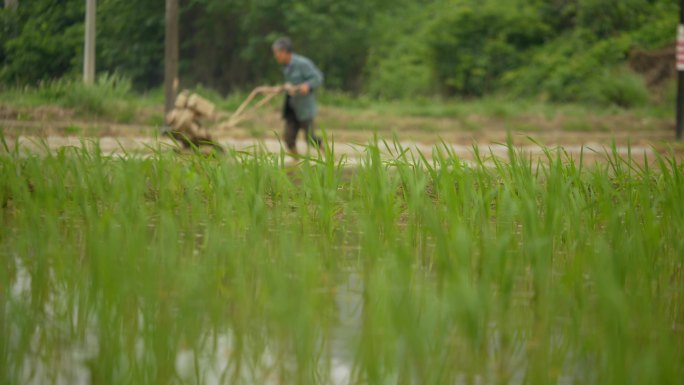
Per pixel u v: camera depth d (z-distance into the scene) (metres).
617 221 7.13
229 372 4.43
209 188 9.73
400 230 8.56
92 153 10.80
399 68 62.19
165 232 7.68
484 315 5.45
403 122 35.38
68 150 11.04
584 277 6.62
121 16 51.66
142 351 4.72
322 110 37.62
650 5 64.19
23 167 10.64
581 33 61.81
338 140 27.52
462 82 60.78
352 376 4.39
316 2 59.72
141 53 52.25
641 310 5.62
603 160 20.66
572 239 7.89
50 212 8.27
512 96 57.69
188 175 10.16
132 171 9.27
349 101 46.09
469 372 4.48
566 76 57.44
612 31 62.56
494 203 10.10
